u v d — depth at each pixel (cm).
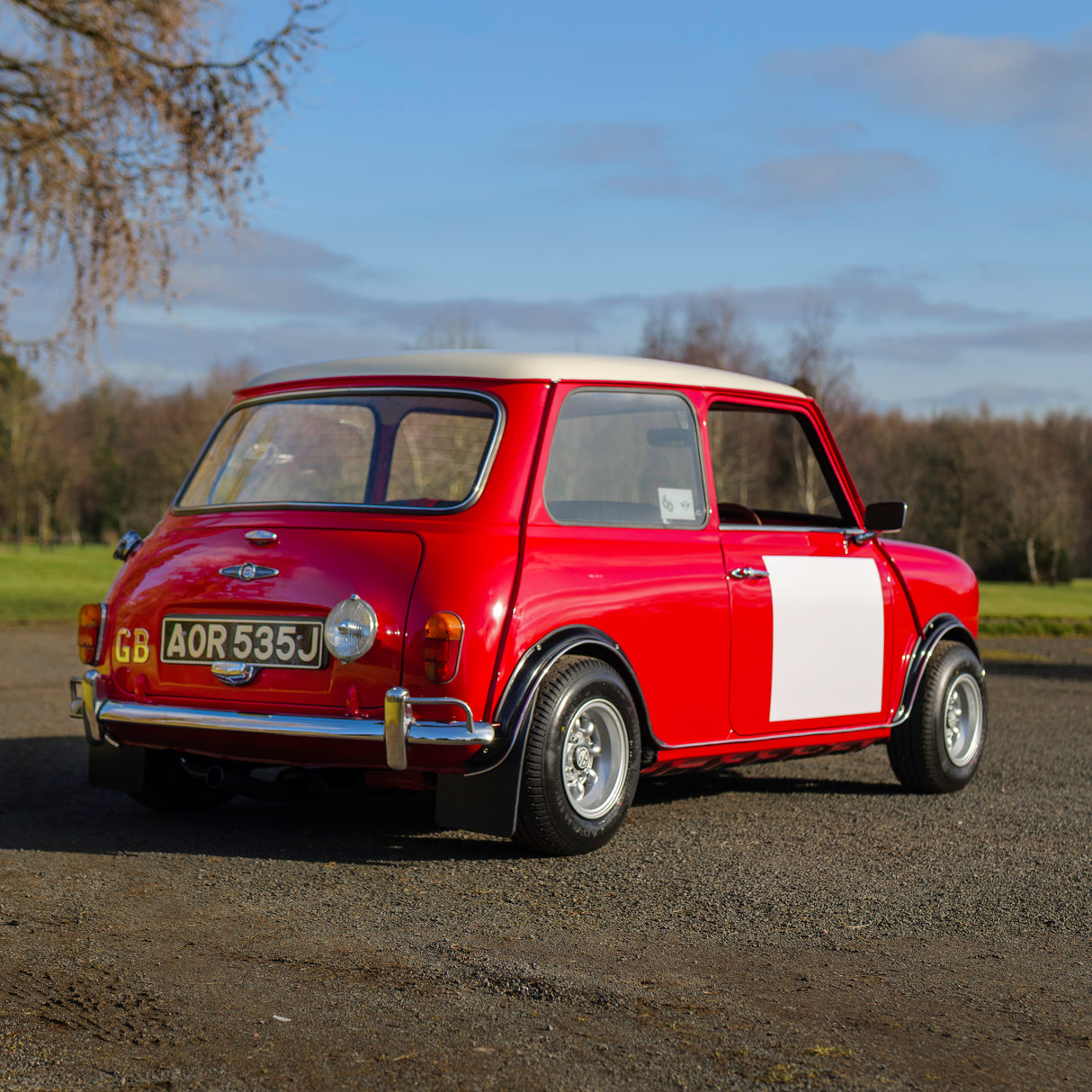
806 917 388
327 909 388
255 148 1422
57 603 2509
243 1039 280
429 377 484
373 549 446
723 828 521
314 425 495
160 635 479
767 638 531
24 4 1391
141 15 1440
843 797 601
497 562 441
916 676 599
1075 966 344
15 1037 279
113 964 332
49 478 7294
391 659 432
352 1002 304
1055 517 6700
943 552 646
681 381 524
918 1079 262
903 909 399
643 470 501
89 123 1415
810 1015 300
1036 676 1252
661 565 491
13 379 1623
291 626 449
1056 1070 268
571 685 449
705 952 350
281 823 523
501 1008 300
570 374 484
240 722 449
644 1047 277
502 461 459
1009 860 470
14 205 1407
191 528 494
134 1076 259
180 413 6844
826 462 594
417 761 428
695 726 503
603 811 466
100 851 466
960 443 6931
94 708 495
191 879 425
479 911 387
